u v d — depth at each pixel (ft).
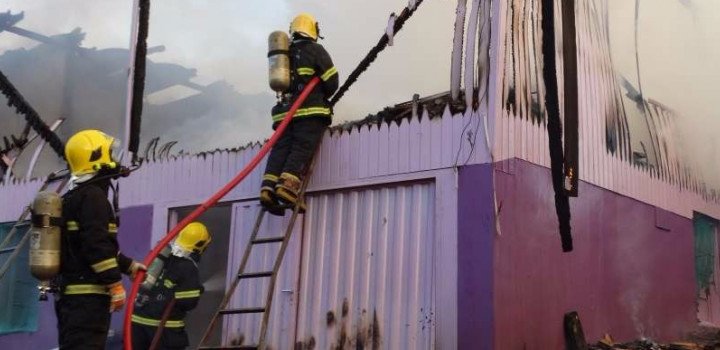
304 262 17.04
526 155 15.19
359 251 16.06
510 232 14.25
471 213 14.15
